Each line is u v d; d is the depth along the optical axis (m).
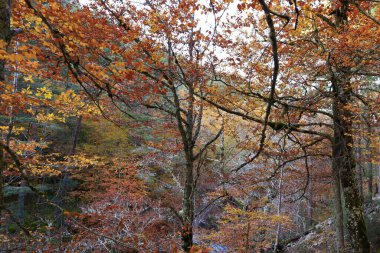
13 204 14.38
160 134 8.88
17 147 7.83
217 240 10.79
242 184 9.56
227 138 12.64
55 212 12.77
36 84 10.28
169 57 6.01
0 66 3.42
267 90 6.99
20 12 3.92
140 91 5.29
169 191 13.66
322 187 13.59
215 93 6.58
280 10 5.73
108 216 8.65
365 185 22.92
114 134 14.31
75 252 7.23
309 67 6.75
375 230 11.16
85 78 4.67
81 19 4.21
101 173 13.03
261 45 6.80
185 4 5.68
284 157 8.23
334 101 6.97
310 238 12.95
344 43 5.79
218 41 6.33
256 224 10.26
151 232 10.02
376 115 7.31
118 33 4.71
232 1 5.61
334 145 7.68
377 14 6.02
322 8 5.94
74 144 14.23
